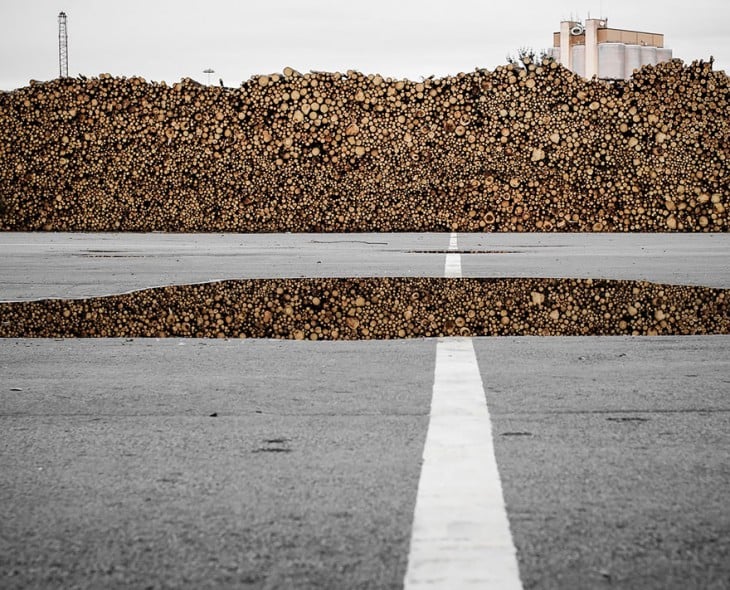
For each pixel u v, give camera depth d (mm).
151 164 21328
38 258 12797
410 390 4336
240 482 2941
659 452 3240
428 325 6789
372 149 20875
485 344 5816
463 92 20625
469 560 2279
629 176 20547
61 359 5449
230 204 21266
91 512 2695
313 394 4289
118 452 3346
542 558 2293
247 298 8289
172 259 12562
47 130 21469
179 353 5629
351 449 3299
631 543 2395
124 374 4934
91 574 2252
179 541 2447
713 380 4570
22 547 2438
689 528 2506
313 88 20828
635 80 20422
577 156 20562
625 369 4883
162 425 3740
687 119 20359
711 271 10383
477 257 12586
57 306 7844
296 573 2219
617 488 2836
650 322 6863
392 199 20953
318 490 2840
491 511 2629
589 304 7773
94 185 21516
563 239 17516
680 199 20484
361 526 2521
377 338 6246
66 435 3617
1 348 5875
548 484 2873
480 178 20766
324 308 7691
